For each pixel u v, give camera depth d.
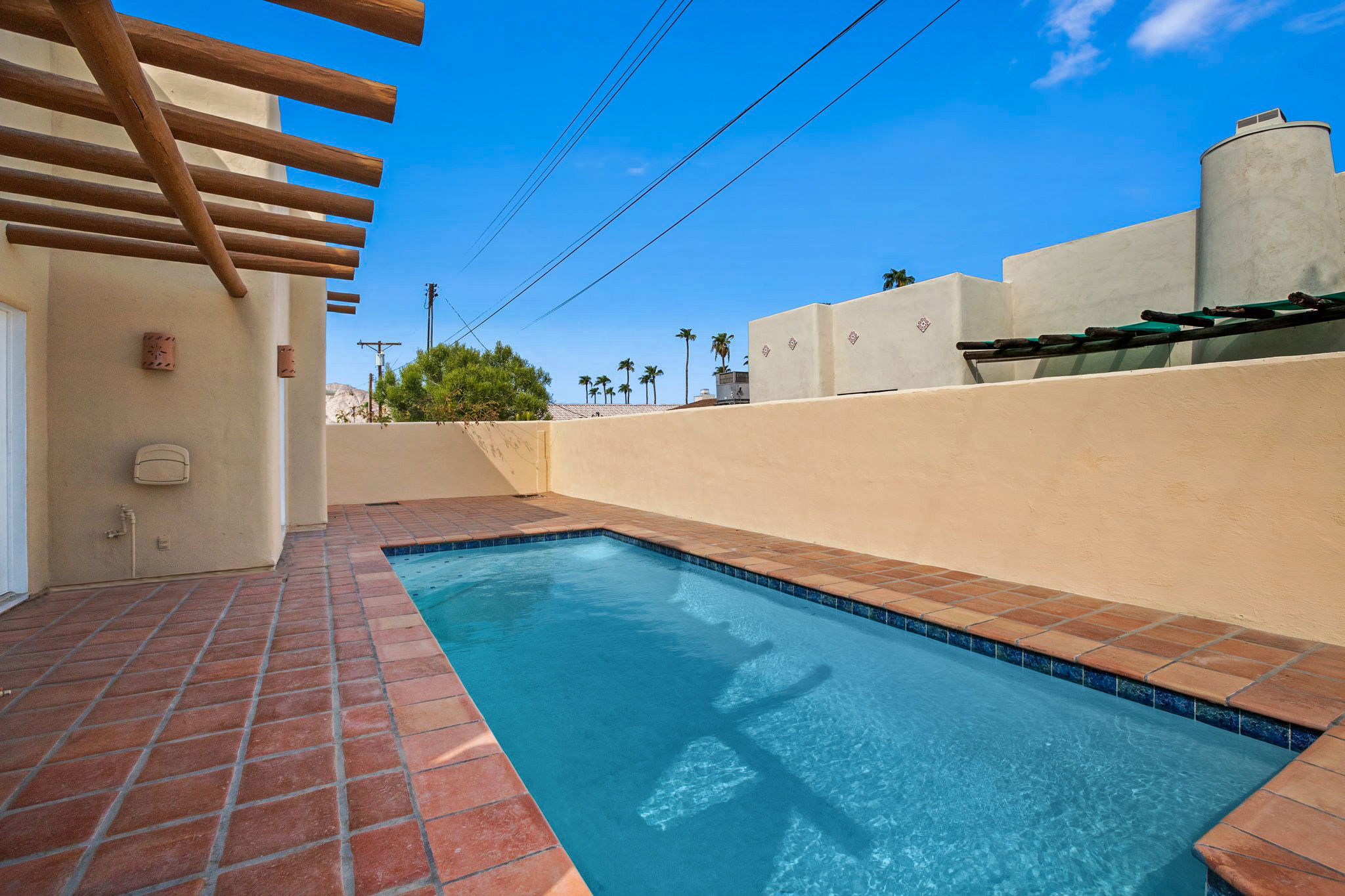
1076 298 9.19
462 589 6.20
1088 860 2.12
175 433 5.02
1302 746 2.42
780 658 4.17
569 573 6.77
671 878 2.10
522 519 9.41
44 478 4.58
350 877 1.62
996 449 4.95
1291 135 6.86
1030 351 8.72
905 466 5.75
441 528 8.45
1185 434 3.84
